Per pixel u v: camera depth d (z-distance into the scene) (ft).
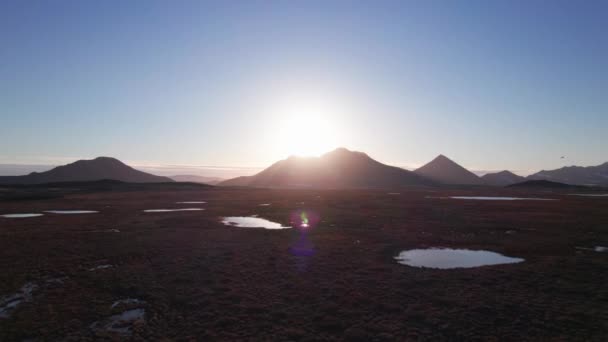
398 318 48.06
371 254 87.04
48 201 260.21
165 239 106.22
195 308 52.11
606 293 57.57
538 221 146.92
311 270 72.18
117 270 72.64
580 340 41.19
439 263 79.71
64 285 63.52
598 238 108.58
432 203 245.65
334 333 43.65
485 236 112.78
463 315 48.75
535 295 57.06
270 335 42.98
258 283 63.72
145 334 43.47
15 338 42.68
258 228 128.57
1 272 70.79
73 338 42.63
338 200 275.18
